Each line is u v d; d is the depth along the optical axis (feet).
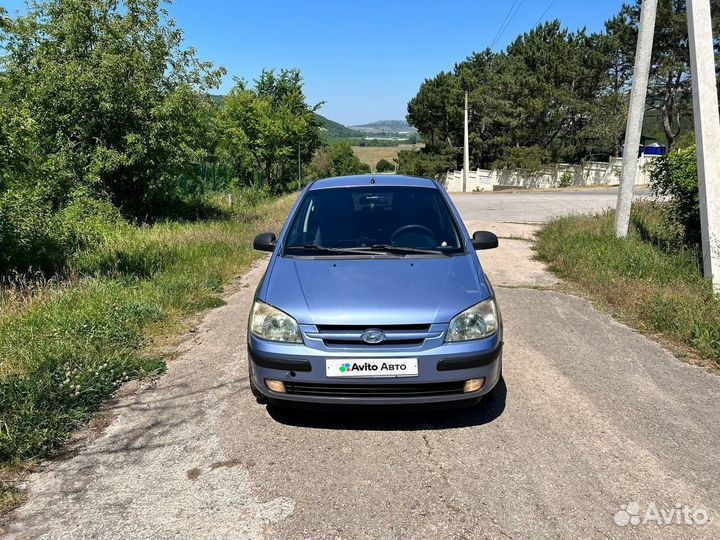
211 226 41.24
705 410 11.82
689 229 26.22
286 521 8.36
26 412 11.09
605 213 39.68
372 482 9.32
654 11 27.32
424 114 173.27
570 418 11.51
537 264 28.50
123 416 11.92
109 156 39.45
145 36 43.42
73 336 15.55
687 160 25.70
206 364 14.88
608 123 119.85
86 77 37.37
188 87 43.11
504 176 137.18
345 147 260.42
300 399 10.53
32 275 22.44
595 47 125.80
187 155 43.86
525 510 8.52
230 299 22.12
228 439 10.84
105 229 34.91
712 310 16.94
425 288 11.16
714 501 8.68
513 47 159.84
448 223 14.24
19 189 24.45
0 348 14.62
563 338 16.78
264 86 126.31
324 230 14.02
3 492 9.20
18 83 37.65
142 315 18.06
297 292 11.21
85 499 9.02
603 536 7.91
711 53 20.01
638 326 17.80
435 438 10.75
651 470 9.54
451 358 10.21
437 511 8.54
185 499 8.95
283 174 123.34
